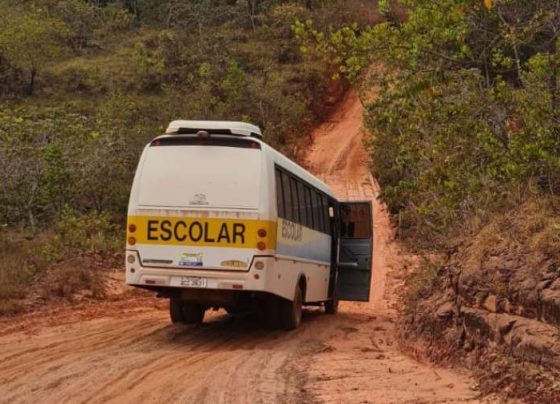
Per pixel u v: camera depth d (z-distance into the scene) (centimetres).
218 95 5175
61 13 6794
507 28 1195
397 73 1376
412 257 2525
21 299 1558
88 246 2080
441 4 1176
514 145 1062
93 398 780
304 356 1095
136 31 7075
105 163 2727
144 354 1077
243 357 1073
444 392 809
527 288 826
